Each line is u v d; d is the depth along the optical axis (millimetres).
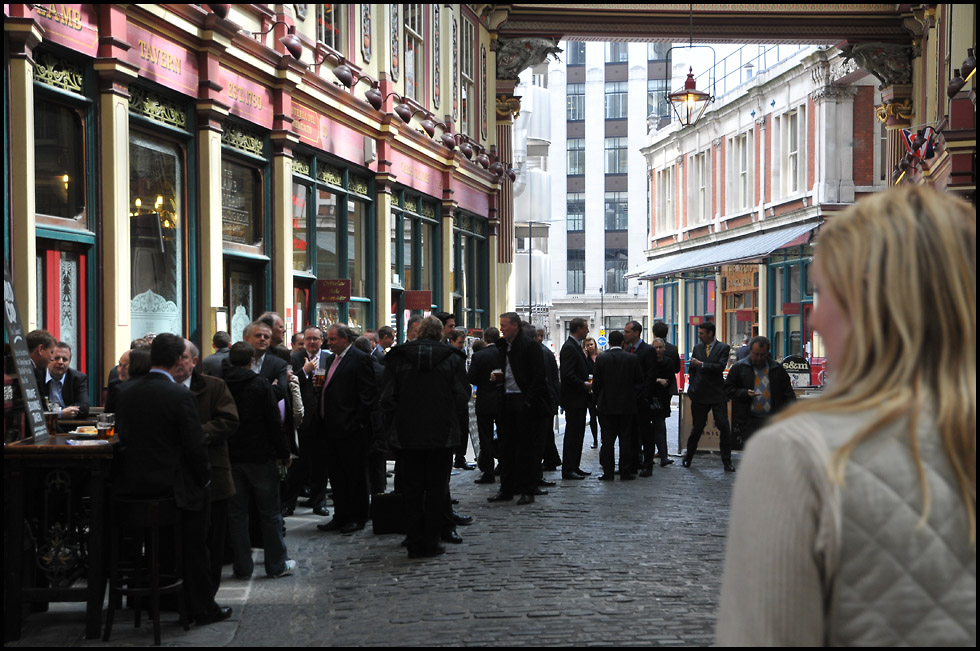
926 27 25109
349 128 16594
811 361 24859
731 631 1406
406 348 8727
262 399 7957
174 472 6281
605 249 84688
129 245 10250
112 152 9828
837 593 1358
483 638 6141
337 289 15242
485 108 25781
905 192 1509
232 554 8570
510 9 26344
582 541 9375
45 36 8828
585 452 18875
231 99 12430
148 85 10664
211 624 6586
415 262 20578
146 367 6461
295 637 6234
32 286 8492
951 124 14695
